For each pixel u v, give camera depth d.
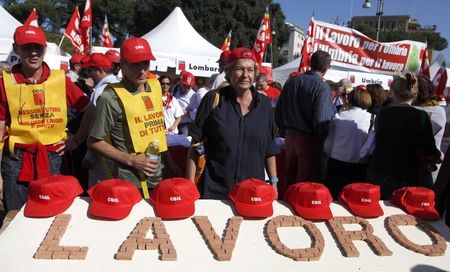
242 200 1.94
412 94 3.03
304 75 4.02
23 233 1.66
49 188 1.80
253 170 2.37
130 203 1.86
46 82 2.48
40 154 2.47
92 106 2.69
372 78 11.03
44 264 1.51
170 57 9.86
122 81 2.37
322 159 4.23
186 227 1.80
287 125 4.08
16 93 2.41
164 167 2.68
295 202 2.00
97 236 1.68
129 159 2.28
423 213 2.05
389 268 1.68
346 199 2.10
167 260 1.59
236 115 2.35
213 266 1.59
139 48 2.24
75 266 1.51
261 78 5.56
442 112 3.43
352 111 3.86
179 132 6.64
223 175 2.35
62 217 1.75
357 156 3.80
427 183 3.09
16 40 2.35
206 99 2.42
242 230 1.82
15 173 2.46
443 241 1.87
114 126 2.33
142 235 1.69
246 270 1.58
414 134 2.94
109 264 1.54
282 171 4.68
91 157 2.74
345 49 8.88
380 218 2.02
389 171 3.00
